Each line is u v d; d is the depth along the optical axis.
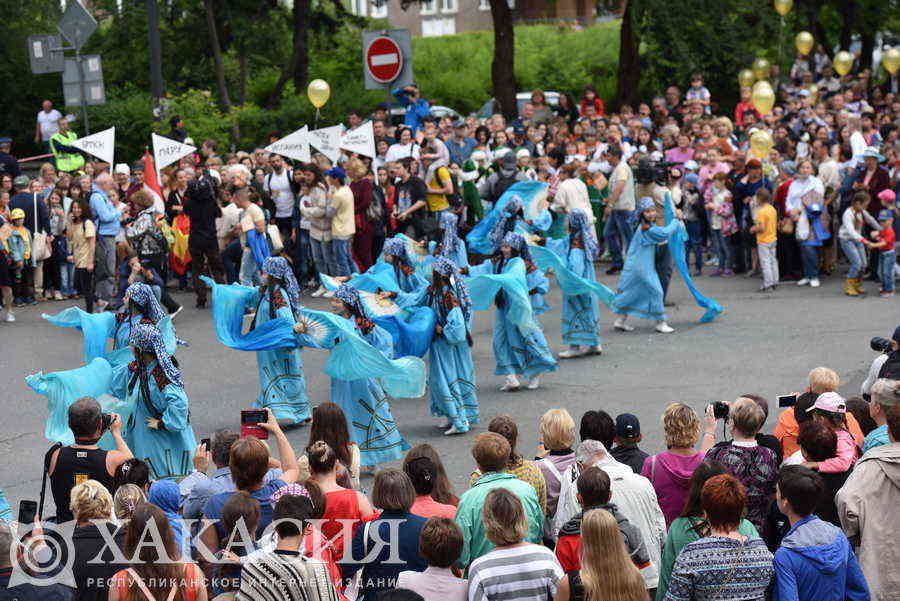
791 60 35.75
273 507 6.62
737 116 29.36
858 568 6.06
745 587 5.75
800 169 19.62
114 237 19.11
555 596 5.79
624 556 5.57
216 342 17.08
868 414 8.70
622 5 36.22
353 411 11.17
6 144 24.50
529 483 7.32
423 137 23.30
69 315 11.31
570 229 15.42
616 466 7.03
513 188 20.23
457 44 48.84
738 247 21.06
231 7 35.25
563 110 29.73
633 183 20.56
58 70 23.20
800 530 6.08
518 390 14.09
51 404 10.27
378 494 6.62
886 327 16.42
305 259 20.56
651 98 37.00
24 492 10.90
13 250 19.39
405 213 20.12
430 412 13.42
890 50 33.38
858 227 18.64
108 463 8.36
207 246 19.36
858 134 23.17
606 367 14.98
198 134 29.25
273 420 8.22
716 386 13.80
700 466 6.36
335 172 19.30
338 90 33.75
